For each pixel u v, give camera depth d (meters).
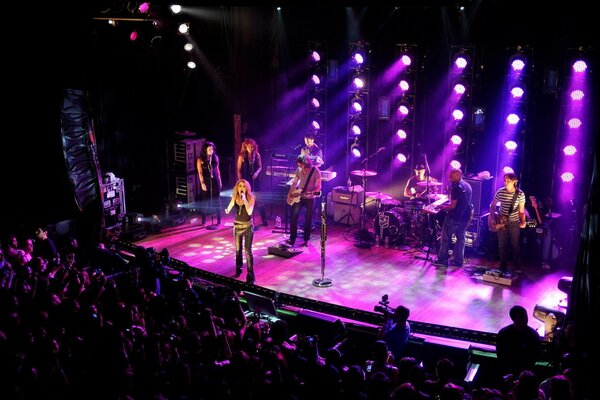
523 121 13.12
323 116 16.34
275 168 15.57
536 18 13.14
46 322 7.90
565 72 12.61
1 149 12.86
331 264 12.74
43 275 9.83
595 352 7.24
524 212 11.76
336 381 6.09
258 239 14.23
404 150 15.42
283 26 16.53
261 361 6.70
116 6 12.60
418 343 9.34
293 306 10.66
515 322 7.64
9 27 12.21
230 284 11.21
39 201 13.37
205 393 6.43
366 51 15.11
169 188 16.30
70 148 13.32
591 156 12.80
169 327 8.06
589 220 8.27
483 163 14.25
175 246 13.99
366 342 9.70
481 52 13.58
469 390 8.20
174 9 13.21
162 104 16.77
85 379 6.76
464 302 10.96
